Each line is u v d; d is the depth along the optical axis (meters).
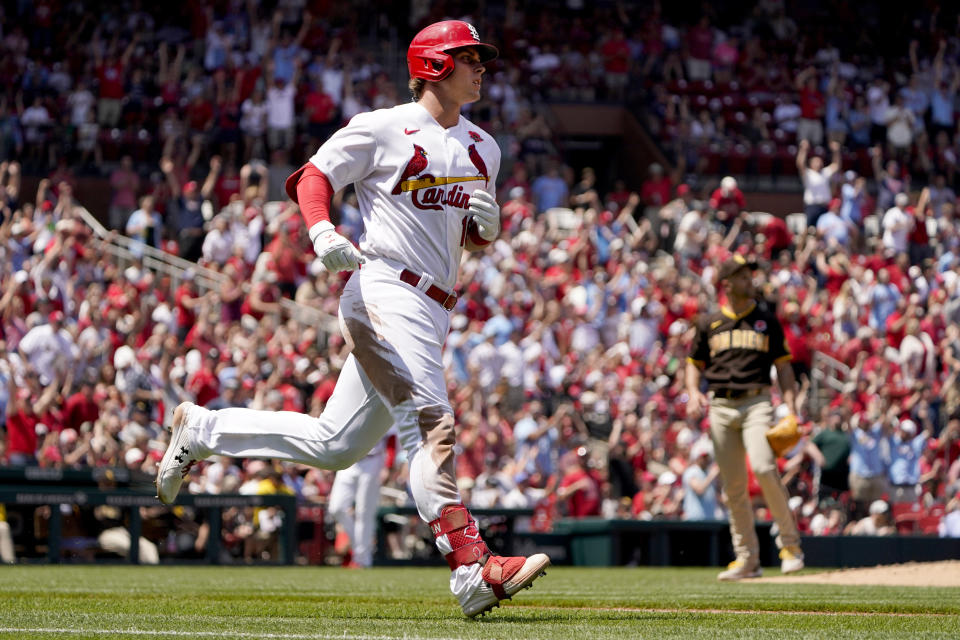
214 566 36.62
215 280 61.28
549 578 30.19
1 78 82.69
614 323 66.31
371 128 15.25
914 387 62.41
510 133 88.12
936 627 14.23
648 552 41.12
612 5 104.88
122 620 14.22
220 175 75.50
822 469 50.94
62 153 80.31
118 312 54.03
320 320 60.41
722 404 28.83
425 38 15.56
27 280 54.75
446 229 15.41
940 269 77.56
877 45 107.62
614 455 53.31
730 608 17.69
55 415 45.19
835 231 77.00
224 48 85.12
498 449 52.97
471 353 58.78
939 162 96.44
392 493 47.56
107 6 88.38
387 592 22.06
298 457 15.79
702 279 70.81
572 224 80.38
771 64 103.00
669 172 93.12
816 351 66.44
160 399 50.16
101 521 38.16
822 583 26.45
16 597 19.05
